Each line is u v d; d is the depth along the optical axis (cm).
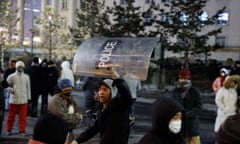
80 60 676
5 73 1335
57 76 1396
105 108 561
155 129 344
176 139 343
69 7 5662
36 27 4894
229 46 3781
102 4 3541
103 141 554
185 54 2819
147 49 632
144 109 1953
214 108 2030
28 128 1191
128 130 563
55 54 4303
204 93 2614
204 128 1424
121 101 554
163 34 2841
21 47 4316
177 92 789
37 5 6303
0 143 1027
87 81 1102
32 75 1371
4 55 3838
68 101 704
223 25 3834
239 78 927
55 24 4478
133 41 654
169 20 2867
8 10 4109
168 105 337
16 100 1095
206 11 3925
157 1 3894
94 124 571
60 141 357
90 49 679
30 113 1396
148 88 2838
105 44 664
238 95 924
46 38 4497
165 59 3083
